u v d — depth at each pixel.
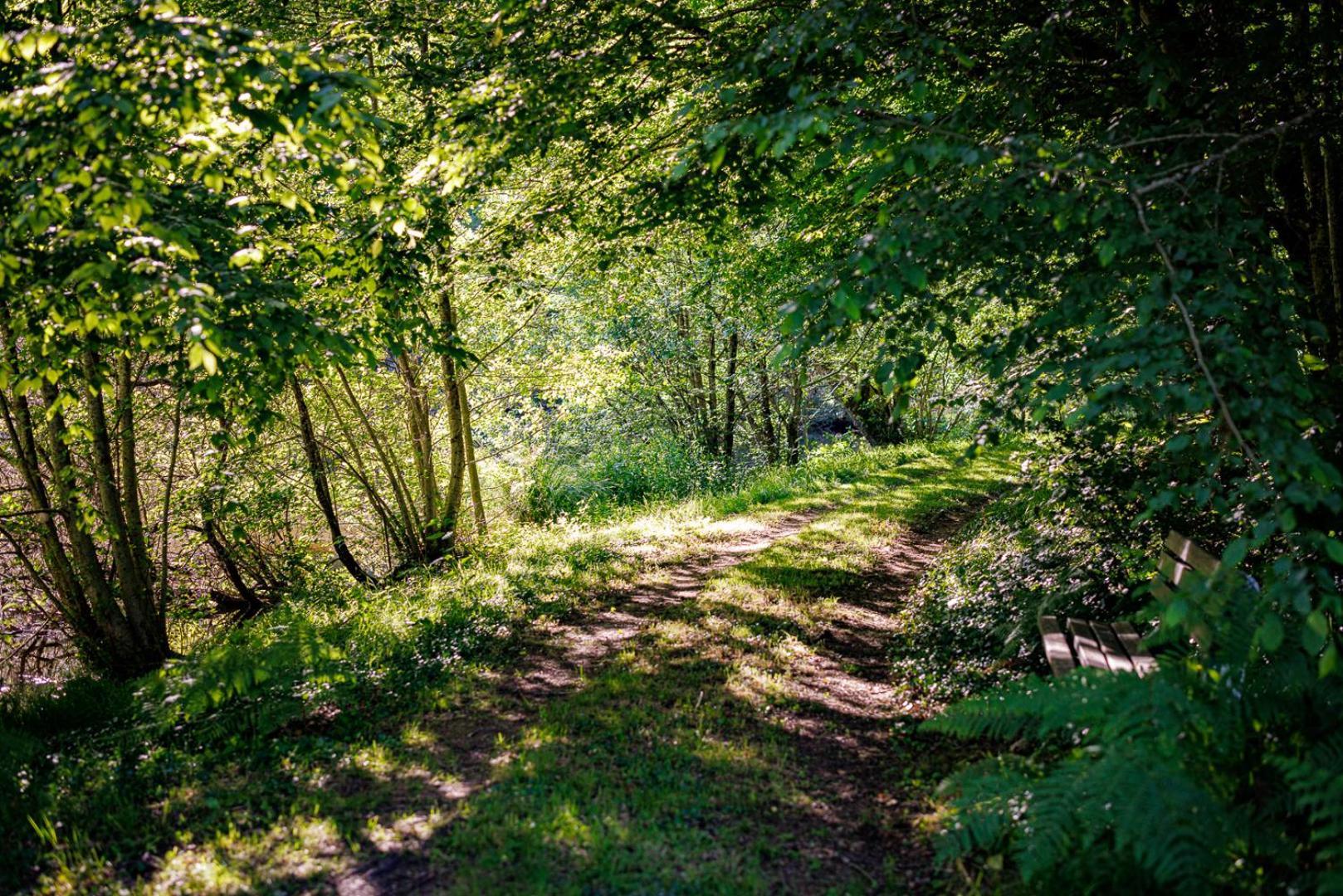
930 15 5.83
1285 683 3.49
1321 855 2.78
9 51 5.08
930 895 3.42
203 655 5.96
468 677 6.23
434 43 8.45
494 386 14.36
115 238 4.78
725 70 6.02
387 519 11.74
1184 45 5.20
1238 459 3.74
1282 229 5.85
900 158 4.57
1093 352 3.80
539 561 10.22
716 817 4.03
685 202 7.21
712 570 9.83
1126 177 4.12
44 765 4.84
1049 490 6.75
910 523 11.95
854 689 5.92
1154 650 4.76
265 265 6.39
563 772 4.50
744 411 24.41
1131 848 3.15
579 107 7.02
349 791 4.38
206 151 5.09
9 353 6.45
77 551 7.96
